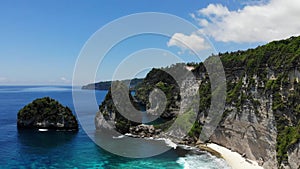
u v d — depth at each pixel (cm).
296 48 4653
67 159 5731
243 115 5769
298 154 3878
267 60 5262
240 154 5856
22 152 6212
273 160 4628
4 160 5647
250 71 5844
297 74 4353
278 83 4734
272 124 4741
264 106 5053
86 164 5422
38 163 5488
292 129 4275
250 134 5478
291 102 4388
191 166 5234
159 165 5312
